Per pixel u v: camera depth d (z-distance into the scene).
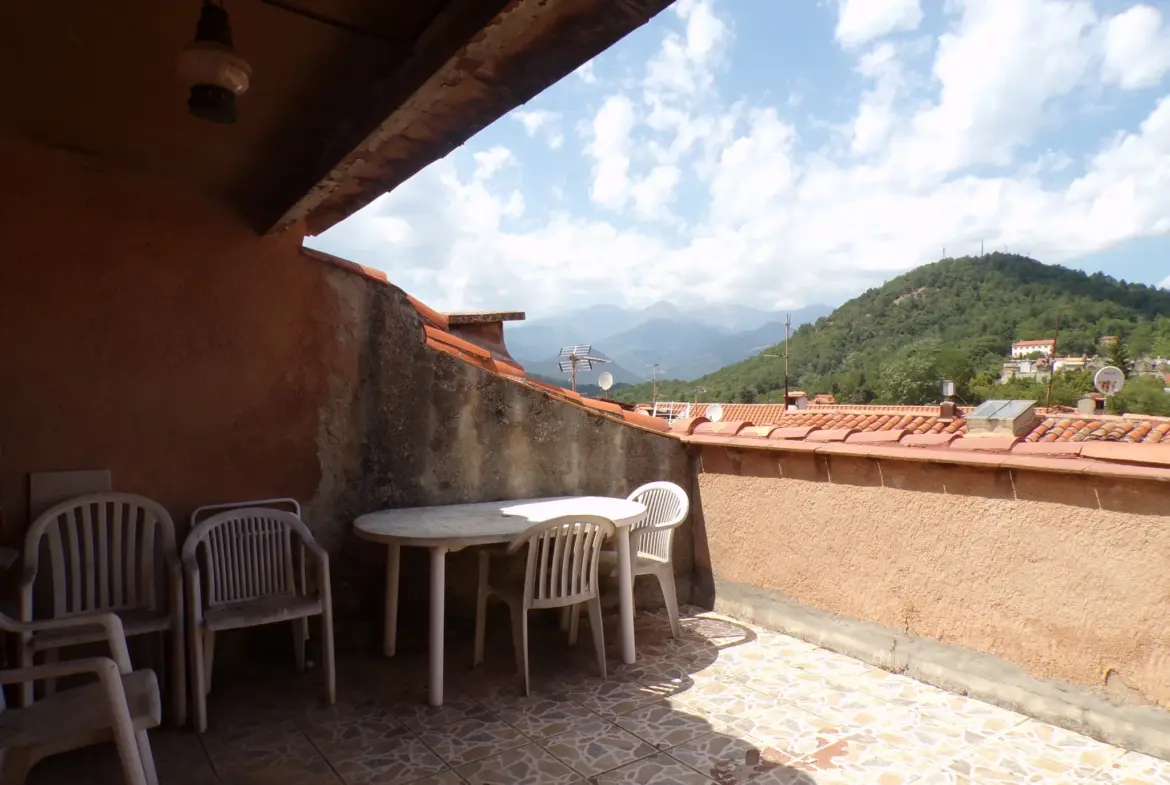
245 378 3.64
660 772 2.65
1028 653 3.08
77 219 3.22
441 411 4.17
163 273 3.43
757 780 2.59
